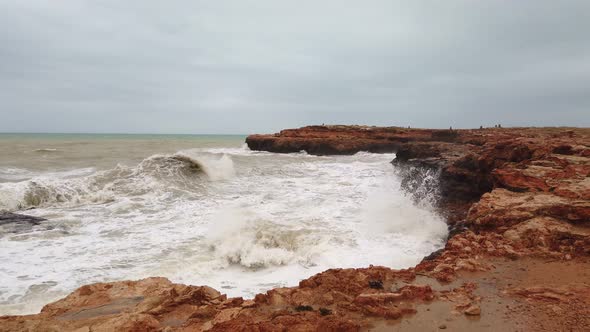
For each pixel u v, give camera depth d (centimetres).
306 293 564
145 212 1326
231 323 459
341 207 1408
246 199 1551
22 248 938
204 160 2233
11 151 3962
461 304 528
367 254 927
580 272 628
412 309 516
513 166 1223
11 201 1370
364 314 505
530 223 821
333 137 5012
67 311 525
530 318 482
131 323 466
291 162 3328
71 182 1608
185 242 996
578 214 805
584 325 455
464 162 1566
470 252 757
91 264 837
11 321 486
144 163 2034
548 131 3644
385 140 4756
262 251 896
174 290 564
